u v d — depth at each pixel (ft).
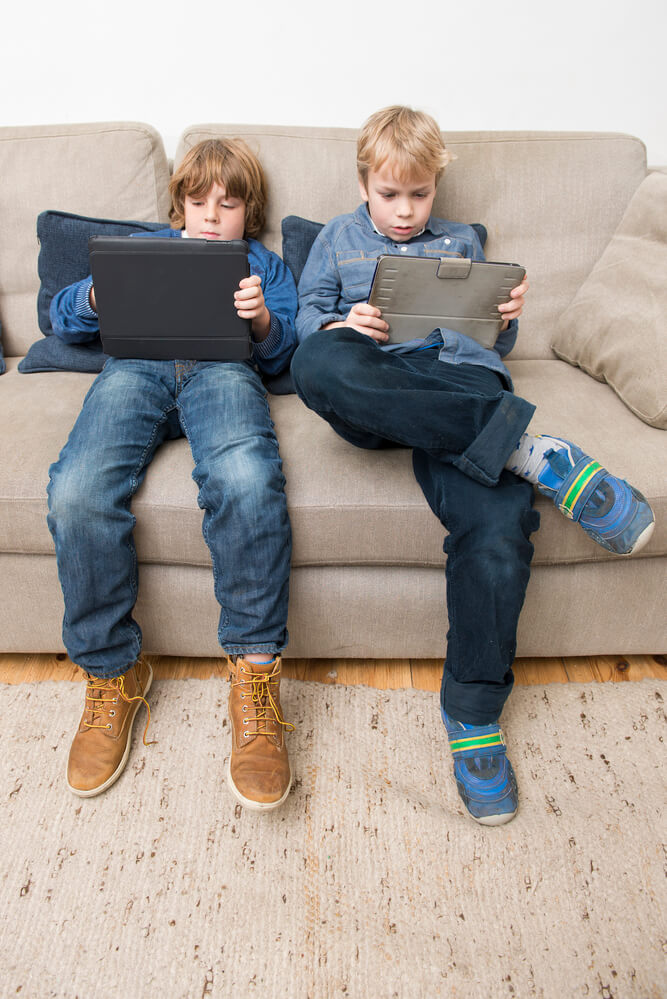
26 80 5.16
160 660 3.94
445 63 5.16
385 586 3.50
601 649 3.74
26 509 3.26
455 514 3.01
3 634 3.69
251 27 4.98
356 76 5.18
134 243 3.32
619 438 3.48
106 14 4.91
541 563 3.41
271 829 3.02
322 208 4.49
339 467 3.37
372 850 2.93
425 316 3.53
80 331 4.05
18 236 4.57
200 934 2.63
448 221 4.26
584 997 2.45
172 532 3.31
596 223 4.59
